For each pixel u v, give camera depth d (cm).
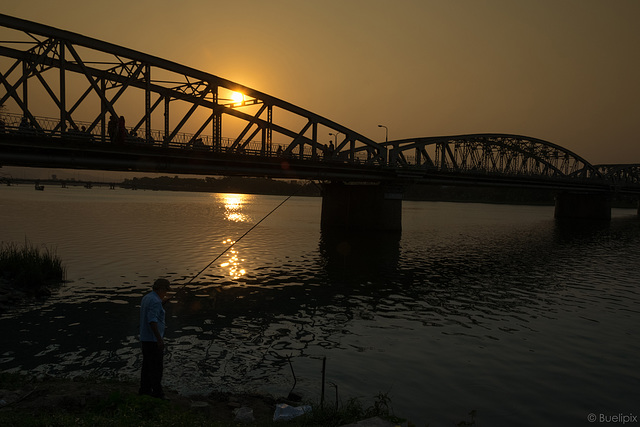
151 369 837
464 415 1130
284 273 3122
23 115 2756
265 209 12312
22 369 1323
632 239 6234
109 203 12250
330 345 1647
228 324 1878
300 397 1134
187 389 1198
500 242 5550
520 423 1101
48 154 2933
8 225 5606
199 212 9831
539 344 1728
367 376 1360
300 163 4716
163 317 856
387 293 2605
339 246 4672
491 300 2492
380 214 6144
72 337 1631
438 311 2214
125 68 3312
